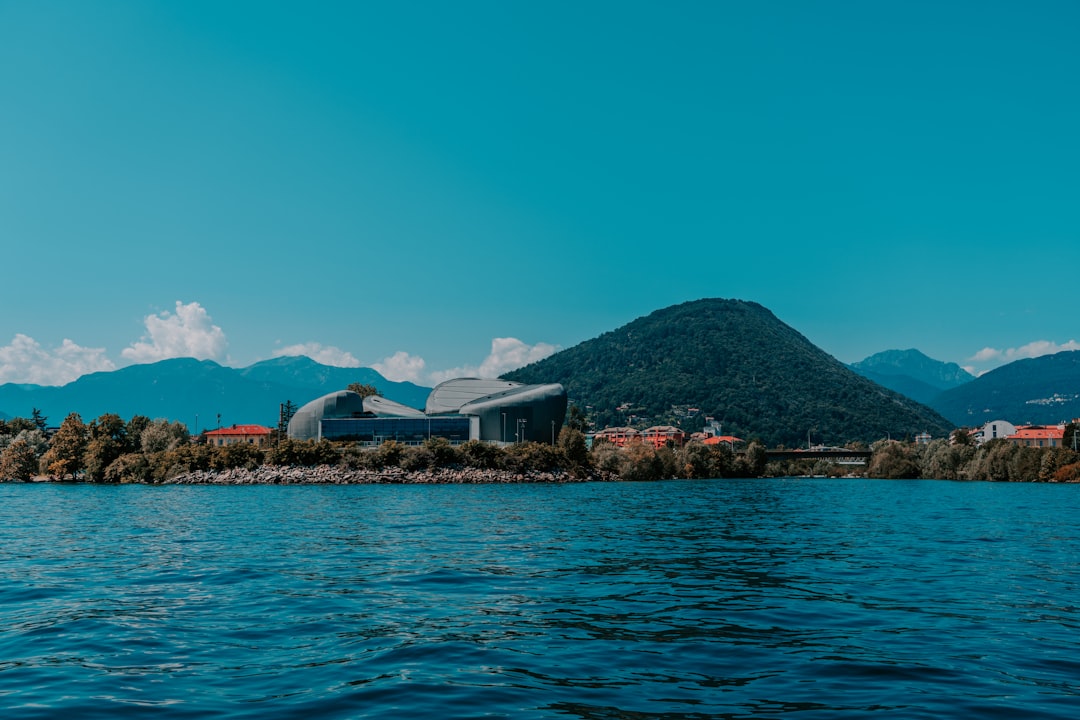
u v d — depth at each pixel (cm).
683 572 3678
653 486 16238
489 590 3130
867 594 3080
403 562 3991
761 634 2345
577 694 1738
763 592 3119
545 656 2073
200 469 17762
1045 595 3064
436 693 1738
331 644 2203
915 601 2922
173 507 9088
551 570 3716
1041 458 18625
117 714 1602
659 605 2823
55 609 2728
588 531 5866
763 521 6925
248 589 3136
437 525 6388
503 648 2159
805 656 2081
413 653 2100
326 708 1634
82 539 5259
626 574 3600
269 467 17725
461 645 2192
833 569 3806
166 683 1820
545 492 13238
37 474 19638
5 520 7075
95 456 18325
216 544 4900
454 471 18025
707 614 2658
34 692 1752
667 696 1725
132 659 2041
